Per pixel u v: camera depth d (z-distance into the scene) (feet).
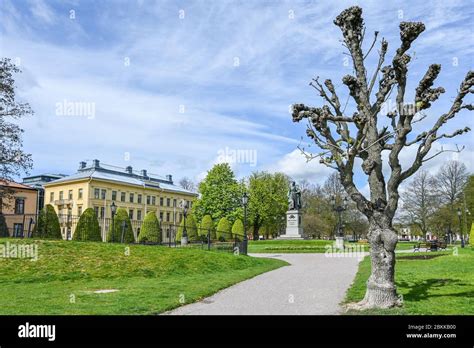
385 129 37.78
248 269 71.10
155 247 74.13
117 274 57.67
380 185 35.76
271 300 40.27
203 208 242.78
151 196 295.89
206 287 47.26
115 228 114.32
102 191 262.47
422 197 219.82
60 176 308.40
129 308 34.68
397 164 35.55
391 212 35.47
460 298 38.24
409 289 43.73
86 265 59.62
